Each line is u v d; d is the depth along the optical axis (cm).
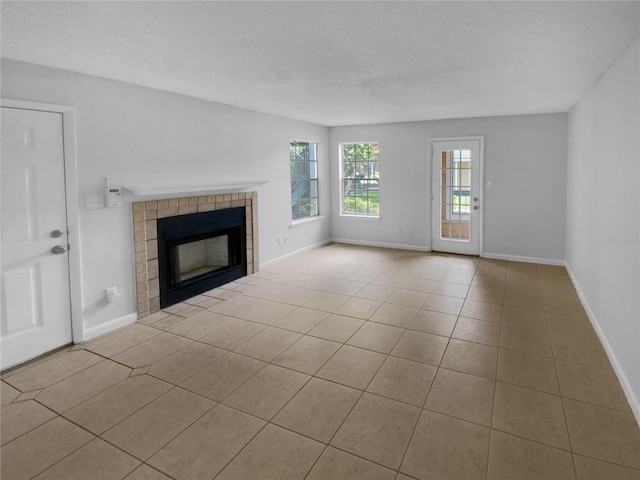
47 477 187
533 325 354
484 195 603
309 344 323
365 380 268
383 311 394
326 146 710
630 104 254
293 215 666
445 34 241
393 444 206
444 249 652
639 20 218
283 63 300
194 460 197
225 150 474
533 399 243
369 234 711
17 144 285
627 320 249
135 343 329
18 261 291
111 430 220
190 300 433
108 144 342
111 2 192
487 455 197
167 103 396
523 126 565
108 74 325
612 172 296
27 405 244
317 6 199
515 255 594
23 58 276
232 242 501
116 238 354
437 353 304
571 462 191
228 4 195
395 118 603
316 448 204
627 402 238
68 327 323
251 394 253
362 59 291
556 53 277
